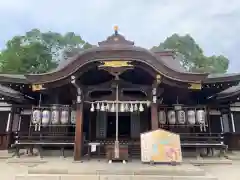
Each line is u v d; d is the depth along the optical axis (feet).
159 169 22.24
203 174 21.70
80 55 28.99
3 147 42.52
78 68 29.14
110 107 31.22
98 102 30.96
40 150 35.81
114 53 28.78
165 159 25.54
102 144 31.48
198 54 102.53
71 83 30.25
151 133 26.61
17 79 36.73
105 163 26.63
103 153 32.86
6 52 87.10
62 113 35.04
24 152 41.24
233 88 43.39
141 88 31.35
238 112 41.96
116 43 38.29
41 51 93.09
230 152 39.86
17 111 44.83
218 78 34.88
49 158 34.27
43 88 30.35
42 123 34.91
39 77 29.94
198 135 38.75
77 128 30.01
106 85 31.55
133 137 38.37
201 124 34.58
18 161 32.76
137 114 39.29
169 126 37.24
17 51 87.92
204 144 34.14
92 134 38.83
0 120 45.29
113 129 39.60
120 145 28.30
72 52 49.80
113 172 22.20
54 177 21.49
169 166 24.25
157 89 30.86
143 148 26.25
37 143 34.40
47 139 36.19
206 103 44.55
